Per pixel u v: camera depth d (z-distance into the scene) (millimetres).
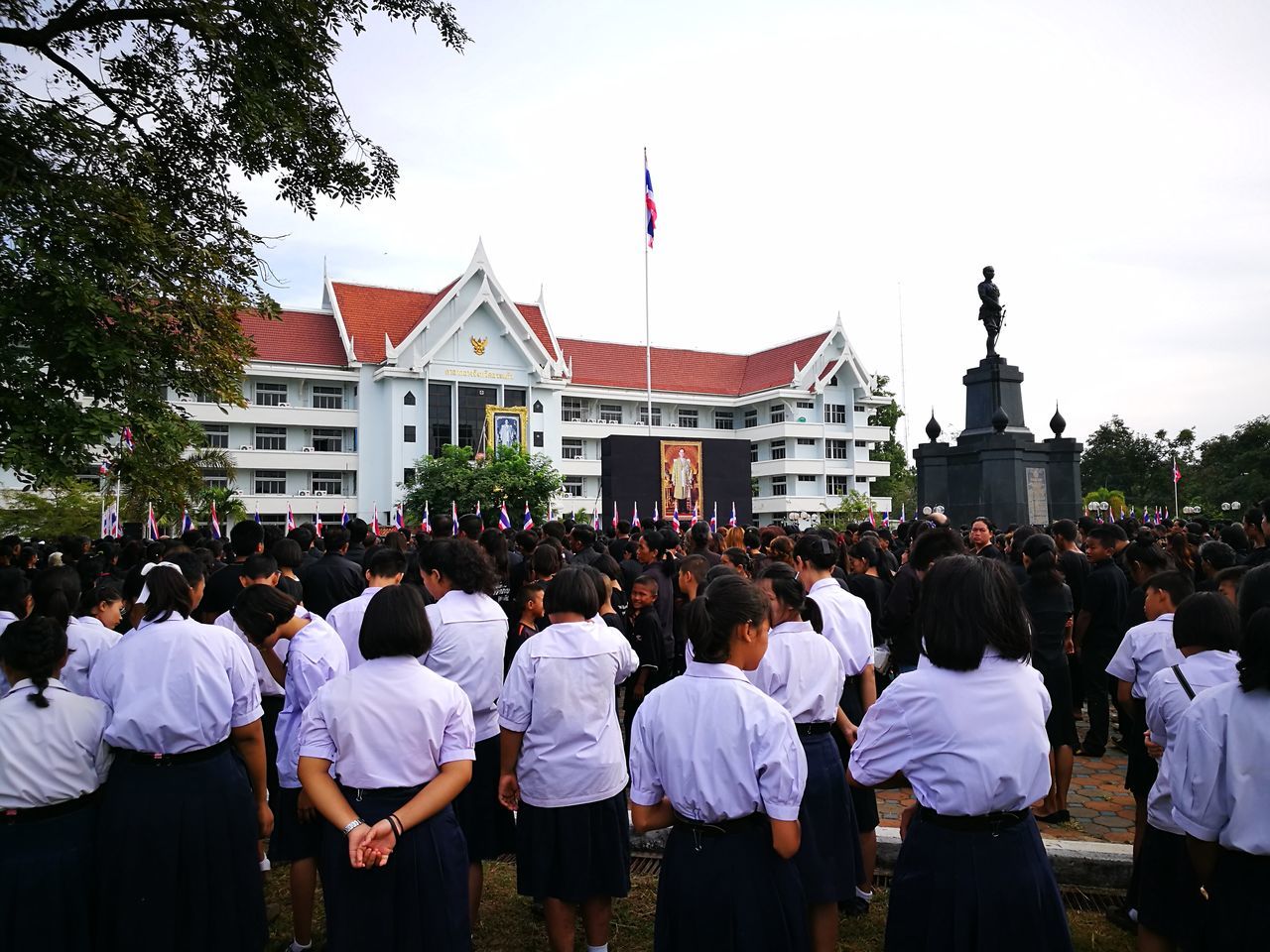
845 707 4840
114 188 7828
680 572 5805
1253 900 2648
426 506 36500
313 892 4207
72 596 4648
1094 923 4402
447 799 3100
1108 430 61656
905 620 5703
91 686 3676
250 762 3822
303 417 40875
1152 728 3613
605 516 30000
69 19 8227
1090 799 6168
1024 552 5973
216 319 8992
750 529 10914
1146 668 4277
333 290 44562
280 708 5570
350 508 41750
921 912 2648
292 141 9078
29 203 7371
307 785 3037
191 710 3488
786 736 2738
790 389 50125
